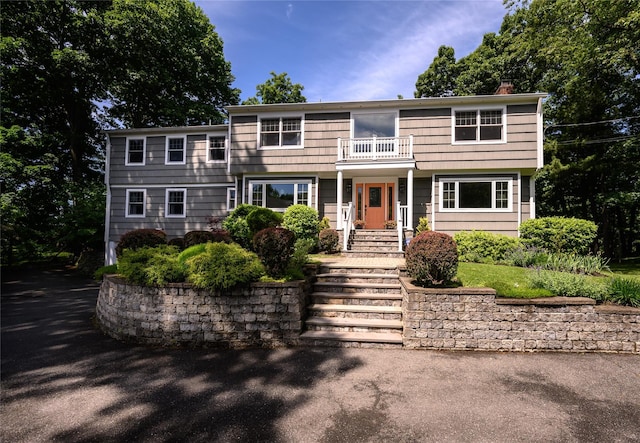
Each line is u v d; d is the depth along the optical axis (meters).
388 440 2.81
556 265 8.09
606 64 13.37
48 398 3.61
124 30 17.02
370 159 11.89
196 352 5.11
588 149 16.41
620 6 11.39
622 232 22.00
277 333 5.34
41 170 17.03
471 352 4.98
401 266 7.13
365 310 5.89
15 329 6.58
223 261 5.45
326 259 9.28
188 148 15.87
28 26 16.38
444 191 12.36
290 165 13.20
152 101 21.36
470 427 3.00
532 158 11.51
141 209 16.11
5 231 15.65
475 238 10.44
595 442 2.78
